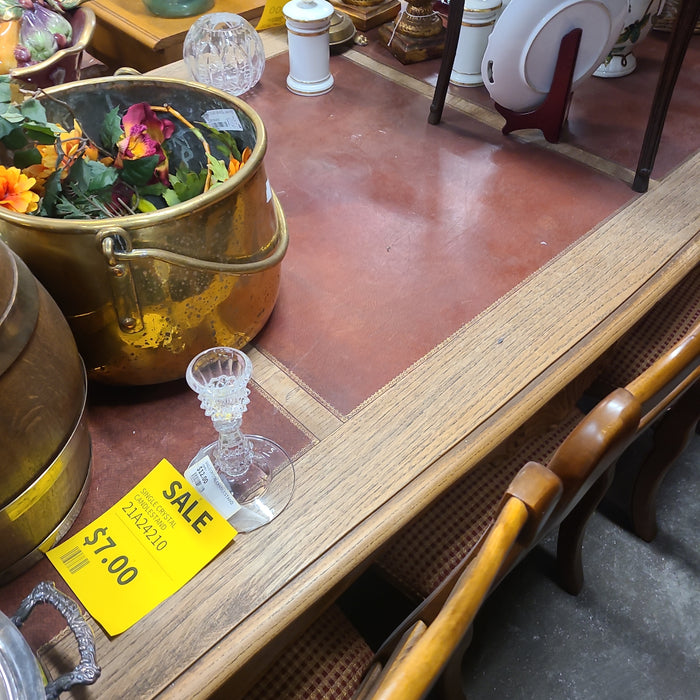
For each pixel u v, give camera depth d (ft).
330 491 2.17
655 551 4.24
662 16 4.52
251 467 2.23
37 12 3.82
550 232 3.12
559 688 3.75
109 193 2.44
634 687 3.75
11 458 1.72
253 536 2.07
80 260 2.01
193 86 2.51
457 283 2.88
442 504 2.93
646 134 3.21
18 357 1.69
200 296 2.17
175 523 2.08
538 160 3.58
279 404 2.43
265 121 3.85
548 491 1.74
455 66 4.19
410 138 3.74
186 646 1.85
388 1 4.66
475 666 3.82
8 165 2.27
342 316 2.74
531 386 2.48
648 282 2.87
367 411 2.40
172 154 2.81
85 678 1.62
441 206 3.28
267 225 2.31
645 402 2.01
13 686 1.55
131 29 4.81
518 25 3.25
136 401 2.45
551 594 4.07
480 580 1.56
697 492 4.50
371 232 3.13
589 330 2.66
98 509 2.14
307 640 2.46
